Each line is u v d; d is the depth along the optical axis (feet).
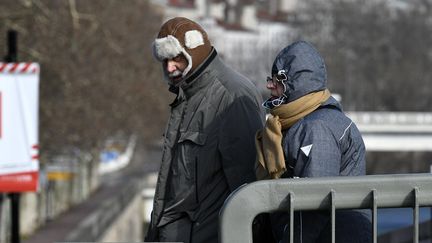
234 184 60.34
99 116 433.07
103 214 424.87
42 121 380.78
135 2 501.15
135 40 494.18
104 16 405.18
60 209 530.27
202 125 60.70
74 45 363.97
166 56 61.16
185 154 60.80
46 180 465.47
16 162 158.92
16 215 176.45
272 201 46.50
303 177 51.52
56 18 351.67
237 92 60.95
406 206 46.68
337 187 46.52
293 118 54.29
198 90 61.05
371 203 46.55
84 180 605.73
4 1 313.73
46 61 350.64
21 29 317.01
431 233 136.87
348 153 53.83
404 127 620.49
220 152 60.34
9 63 158.10
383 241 148.36
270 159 54.29
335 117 53.72
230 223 46.37
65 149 440.86
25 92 158.30
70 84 383.24
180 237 61.00
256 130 60.70
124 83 469.98
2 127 157.99
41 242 389.60
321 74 54.70
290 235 46.44
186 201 60.90
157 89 544.62
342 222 51.93
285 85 54.65
